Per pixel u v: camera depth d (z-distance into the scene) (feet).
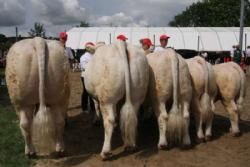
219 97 26.27
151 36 129.59
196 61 24.52
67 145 24.45
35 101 19.88
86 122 31.50
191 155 22.18
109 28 136.46
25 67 19.15
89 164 20.65
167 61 22.08
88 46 27.89
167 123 22.21
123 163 20.83
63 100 20.66
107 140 20.83
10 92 19.77
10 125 29.78
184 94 22.40
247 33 133.18
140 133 27.17
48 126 19.12
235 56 71.92
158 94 22.18
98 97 21.13
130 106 20.26
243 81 25.52
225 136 26.18
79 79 70.08
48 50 19.77
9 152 22.71
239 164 20.98
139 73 20.72
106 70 20.43
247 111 36.83
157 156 21.89
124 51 20.52
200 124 24.39
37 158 21.44
